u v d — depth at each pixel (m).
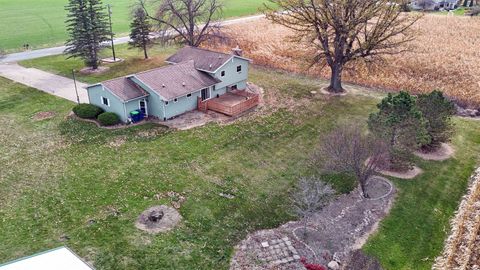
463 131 33.69
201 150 30.02
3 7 88.00
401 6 37.34
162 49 56.34
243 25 68.94
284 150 30.33
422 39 57.06
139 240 21.00
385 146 25.42
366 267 19.91
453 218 23.72
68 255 16.27
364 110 36.94
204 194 24.94
